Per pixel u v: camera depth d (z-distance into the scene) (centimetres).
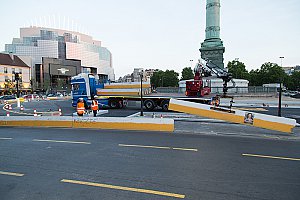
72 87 2462
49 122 1410
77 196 458
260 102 3072
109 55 17638
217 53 4762
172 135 1084
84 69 13725
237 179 542
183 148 833
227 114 1265
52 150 816
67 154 763
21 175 576
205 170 603
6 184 522
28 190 489
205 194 463
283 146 874
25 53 11619
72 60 12062
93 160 694
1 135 1124
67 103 3556
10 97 4819
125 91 2192
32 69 10850
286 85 9038
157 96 2078
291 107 2545
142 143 914
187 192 472
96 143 920
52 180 542
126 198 447
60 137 1052
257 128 1279
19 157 734
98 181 533
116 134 1113
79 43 13675
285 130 1133
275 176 562
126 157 723
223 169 611
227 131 1187
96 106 1678
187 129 1243
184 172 588
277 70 7006
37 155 755
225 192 472
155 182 524
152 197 451
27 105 3183
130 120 1267
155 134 1109
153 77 10819
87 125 1340
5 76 8050
